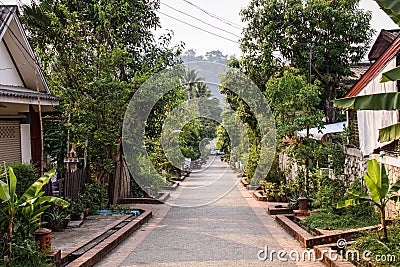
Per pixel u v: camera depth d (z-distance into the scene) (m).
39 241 8.41
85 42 16.78
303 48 22.19
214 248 10.61
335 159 14.99
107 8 17.44
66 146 16.75
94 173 16.52
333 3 22.62
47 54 16.95
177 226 13.82
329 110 22.78
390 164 11.29
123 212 15.41
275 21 22.67
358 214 12.09
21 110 14.92
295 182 16.08
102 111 15.65
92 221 13.73
